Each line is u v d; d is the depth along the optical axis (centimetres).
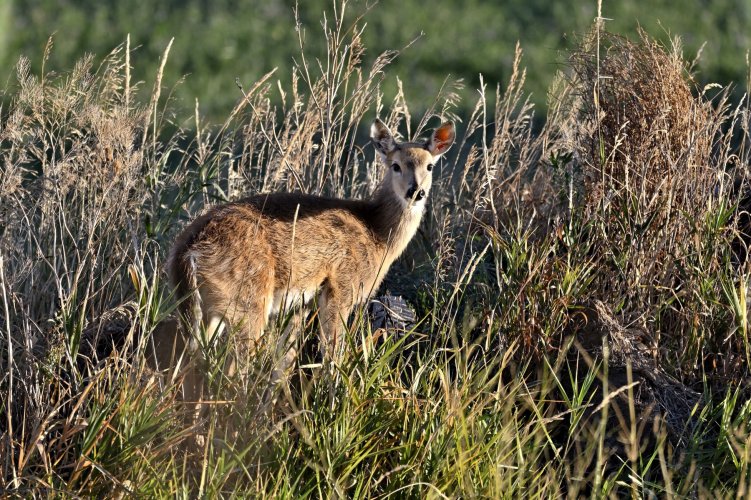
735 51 5100
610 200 2025
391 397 1585
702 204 2031
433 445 1520
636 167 2056
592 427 1706
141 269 1781
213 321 1916
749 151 2272
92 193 1989
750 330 1900
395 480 1496
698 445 1681
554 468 1711
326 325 2066
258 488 1446
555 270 1950
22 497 1457
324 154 2333
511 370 1759
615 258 1975
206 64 4716
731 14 5469
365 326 2055
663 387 1833
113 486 1448
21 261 1964
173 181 2203
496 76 4719
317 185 2333
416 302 2178
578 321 1934
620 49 2205
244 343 1766
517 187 2311
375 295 2178
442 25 5216
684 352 1917
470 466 1487
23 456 1512
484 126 2245
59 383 1633
